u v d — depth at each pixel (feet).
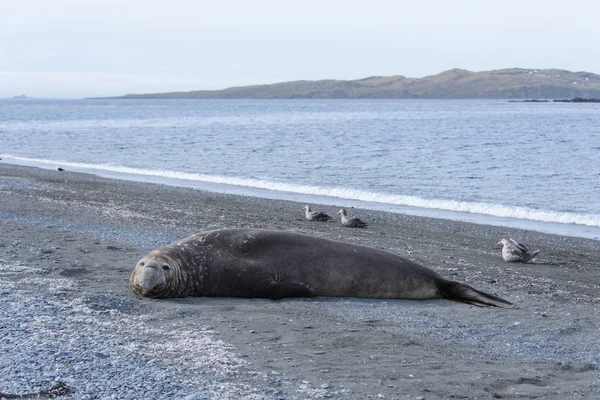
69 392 23.50
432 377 26.58
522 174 134.51
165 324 33.37
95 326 32.12
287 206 89.10
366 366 27.73
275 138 248.52
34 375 25.07
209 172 139.74
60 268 45.88
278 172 138.92
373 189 113.91
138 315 35.17
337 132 287.07
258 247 42.01
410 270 41.88
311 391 24.43
